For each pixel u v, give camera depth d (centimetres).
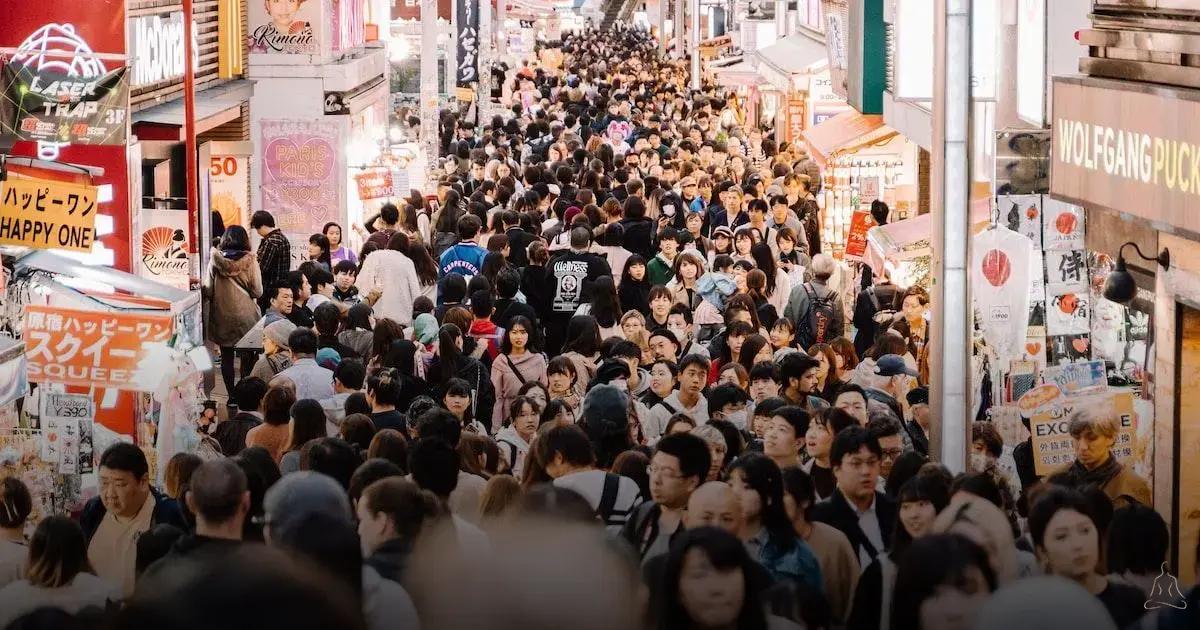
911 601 423
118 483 841
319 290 1773
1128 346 1306
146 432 1185
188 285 1666
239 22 2525
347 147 2819
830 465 822
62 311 1115
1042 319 1344
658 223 2458
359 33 3316
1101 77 1224
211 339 1861
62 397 1109
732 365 1288
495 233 2159
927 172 2430
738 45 5756
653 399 1215
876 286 1752
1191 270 1070
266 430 1112
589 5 19500
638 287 1778
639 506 747
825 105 3303
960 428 1095
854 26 2405
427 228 2606
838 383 1327
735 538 452
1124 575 611
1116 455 1023
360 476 765
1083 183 1172
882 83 2336
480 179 3297
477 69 4984
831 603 711
